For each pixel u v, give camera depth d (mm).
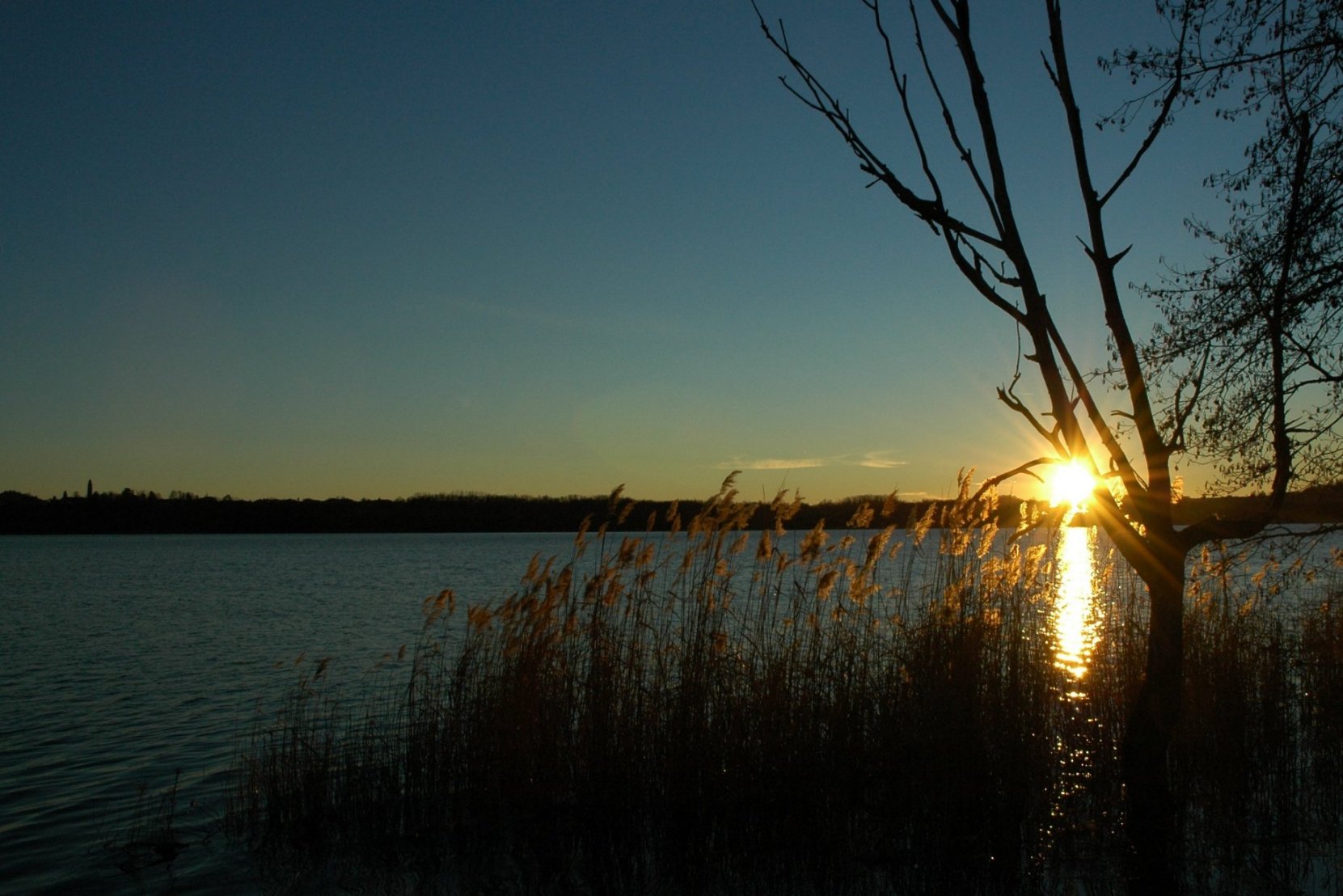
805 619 10023
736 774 9000
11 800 10211
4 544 120500
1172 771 9250
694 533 10008
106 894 7527
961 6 7109
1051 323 7344
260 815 9438
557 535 164750
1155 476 7598
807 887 7562
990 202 7238
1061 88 7348
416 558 74812
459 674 10156
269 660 20391
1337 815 8586
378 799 9445
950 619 9406
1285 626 12633
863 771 9023
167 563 69312
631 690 9562
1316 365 8312
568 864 8195
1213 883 7141
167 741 13031
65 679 18484
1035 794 8742
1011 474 7703
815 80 6809
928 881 7574
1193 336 8648
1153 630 7789
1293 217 7320
